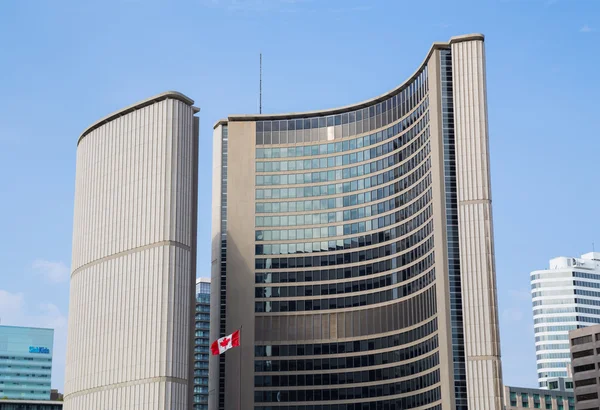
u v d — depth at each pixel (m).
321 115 154.50
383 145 144.88
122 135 121.50
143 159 117.50
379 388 137.25
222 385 153.75
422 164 130.75
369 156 147.12
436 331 121.31
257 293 150.25
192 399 112.31
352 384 140.50
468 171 119.31
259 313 149.38
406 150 137.88
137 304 112.44
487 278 115.06
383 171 144.00
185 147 116.94
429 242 126.31
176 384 108.44
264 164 155.75
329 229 149.25
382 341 138.50
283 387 145.25
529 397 199.00
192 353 113.94
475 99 121.12
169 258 111.69
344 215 148.38
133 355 110.88
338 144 152.00
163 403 106.50
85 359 118.38
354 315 143.00
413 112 135.75
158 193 114.56
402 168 138.88
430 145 125.75
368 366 139.38
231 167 156.25
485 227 116.88
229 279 151.50
